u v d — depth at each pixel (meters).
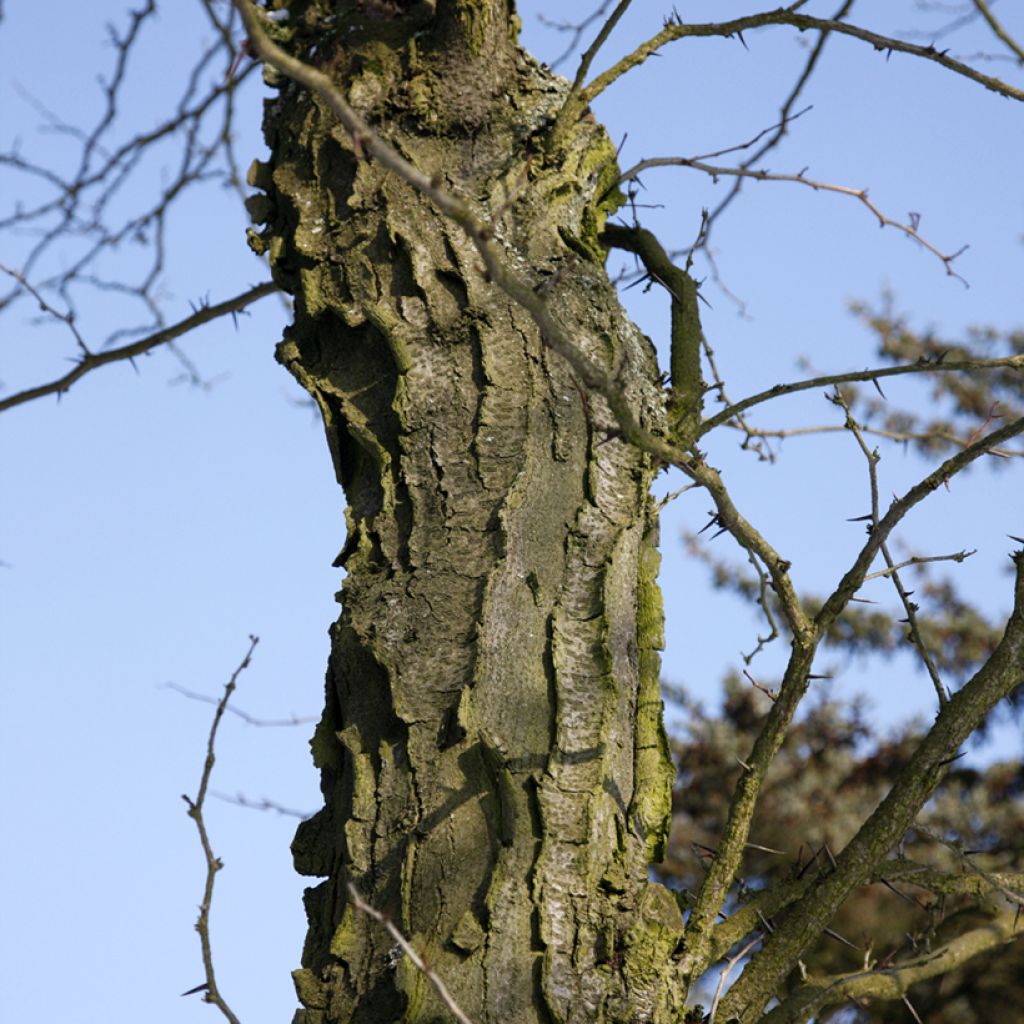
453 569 3.69
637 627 3.84
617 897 3.41
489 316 3.96
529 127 4.22
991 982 8.48
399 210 4.08
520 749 3.48
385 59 4.24
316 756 3.70
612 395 2.75
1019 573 3.90
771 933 3.68
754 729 11.04
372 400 3.99
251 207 4.34
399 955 3.29
